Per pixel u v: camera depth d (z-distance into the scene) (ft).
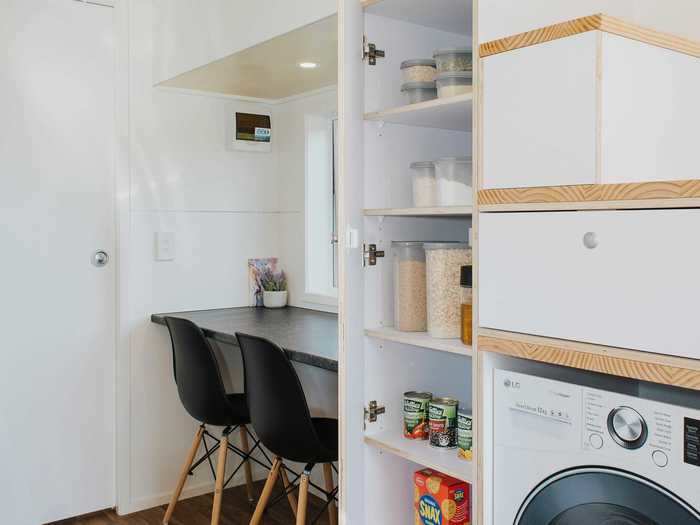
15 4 9.51
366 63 6.08
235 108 11.34
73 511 10.20
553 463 4.40
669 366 3.74
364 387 6.12
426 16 6.18
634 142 4.31
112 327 10.39
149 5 10.43
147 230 10.53
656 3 5.17
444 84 5.61
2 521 9.65
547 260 4.37
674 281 3.73
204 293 11.12
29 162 9.68
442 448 5.74
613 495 4.07
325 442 8.16
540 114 4.41
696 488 3.67
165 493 10.79
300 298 11.48
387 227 6.27
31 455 9.84
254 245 11.65
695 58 4.73
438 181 5.64
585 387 4.24
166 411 10.78
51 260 9.88
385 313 6.29
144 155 10.47
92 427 10.29
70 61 9.91
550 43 4.33
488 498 4.85
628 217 3.93
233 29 8.68
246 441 10.58
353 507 6.05
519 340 4.54
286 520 10.08
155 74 10.44
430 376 6.62
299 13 7.48
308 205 11.28
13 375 9.68
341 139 5.94
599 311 4.09
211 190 11.14
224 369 11.09
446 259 5.62
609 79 4.12
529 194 4.49
